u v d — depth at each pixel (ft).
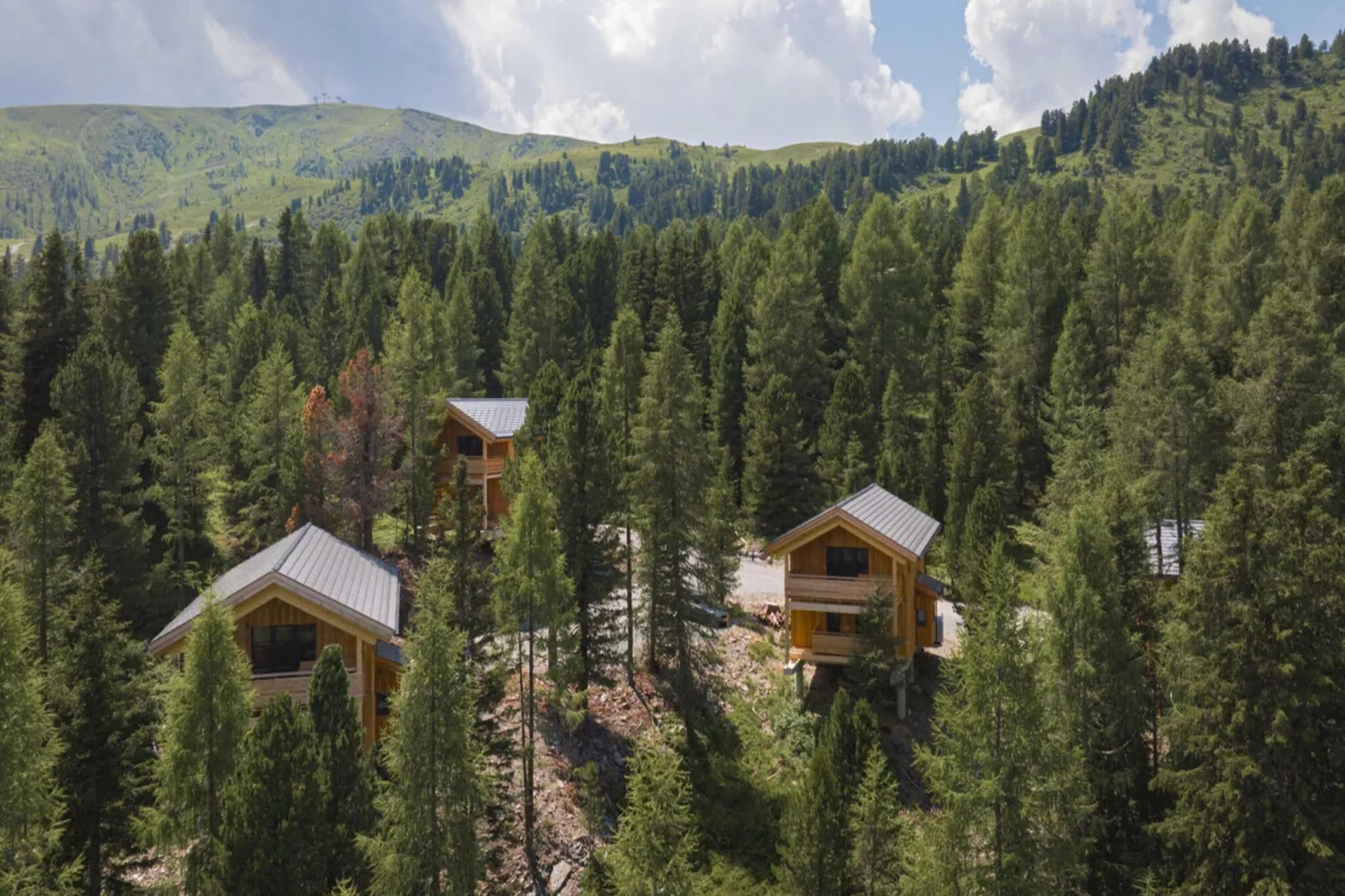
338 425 140.46
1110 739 80.94
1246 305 188.24
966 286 238.27
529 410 144.15
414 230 380.78
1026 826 59.67
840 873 70.03
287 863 55.62
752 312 232.12
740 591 154.51
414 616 79.97
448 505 101.19
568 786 98.99
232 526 164.55
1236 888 71.31
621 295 280.92
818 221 263.90
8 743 50.88
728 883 93.81
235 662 64.95
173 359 142.92
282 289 321.52
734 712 122.21
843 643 125.90
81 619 67.67
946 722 69.05
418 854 57.72
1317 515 75.41
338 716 66.95
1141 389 134.41
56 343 166.91
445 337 213.25
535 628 89.45
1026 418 195.52
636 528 121.29
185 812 62.49
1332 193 187.62
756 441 182.80
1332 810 70.54
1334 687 71.77
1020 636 63.10
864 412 185.68
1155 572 115.44
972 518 129.90
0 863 50.65
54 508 95.91
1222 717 73.41
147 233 184.85
